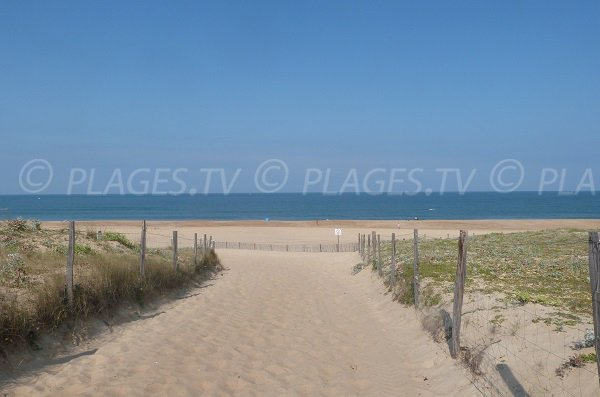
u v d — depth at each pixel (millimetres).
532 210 149375
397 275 17016
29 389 7004
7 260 11945
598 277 5105
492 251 19719
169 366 8625
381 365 9633
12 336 7863
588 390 6094
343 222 83500
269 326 12320
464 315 10188
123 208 170875
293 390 8070
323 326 12672
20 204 197875
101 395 7094
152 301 13500
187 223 81562
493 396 7133
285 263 30359
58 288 9875
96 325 10234
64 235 18250
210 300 15344
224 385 8039
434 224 77312
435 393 8031
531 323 8797
